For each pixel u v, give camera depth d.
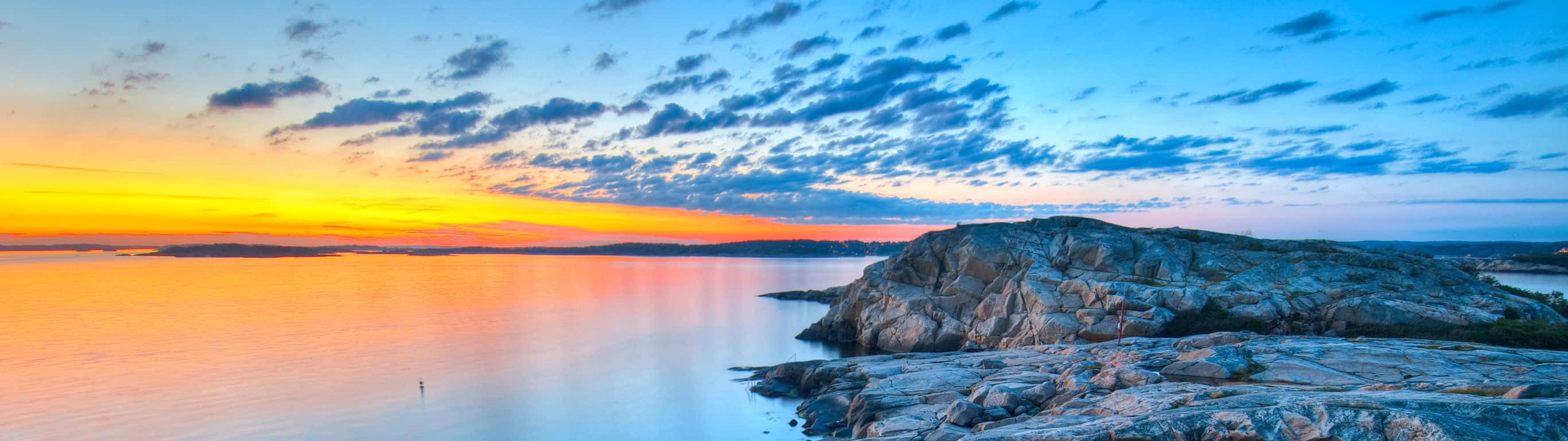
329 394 49.38
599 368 59.12
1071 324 55.84
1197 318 54.91
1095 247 67.62
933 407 32.50
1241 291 58.03
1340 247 66.69
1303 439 16.72
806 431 37.44
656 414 42.91
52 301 120.12
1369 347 34.38
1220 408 19.66
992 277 70.06
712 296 142.12
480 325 89.94
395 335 79.69
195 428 40.75
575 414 43.44
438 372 57.38
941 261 75.81
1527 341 45.12
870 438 26.42
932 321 67.50
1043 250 70.62
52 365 60.34
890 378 39.59
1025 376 35.69
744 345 73.81
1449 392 22.20
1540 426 15.54
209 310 107.38
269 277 199.88
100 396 48.41
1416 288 57.09
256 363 61.25
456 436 39.31
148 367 59.75
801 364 49.97
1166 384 28.22
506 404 46.16
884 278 78.38
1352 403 17.48
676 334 82.12
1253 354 33.81
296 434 39.62
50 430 40.25
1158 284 61.41
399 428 40.84
